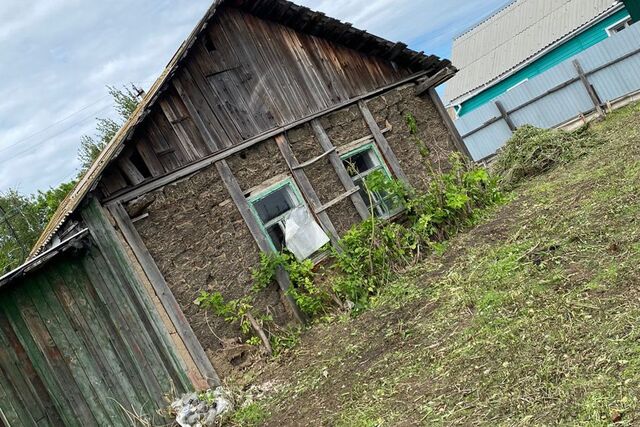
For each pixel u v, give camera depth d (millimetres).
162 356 7043
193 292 7527
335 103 9766
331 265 8758
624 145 9398
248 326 7668
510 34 24422
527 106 16578
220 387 7035
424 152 10766
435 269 7531
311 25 9594
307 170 9078
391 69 10922
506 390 3957
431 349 5250
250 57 8914
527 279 5598
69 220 7062
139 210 7379
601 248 5480
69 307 6594
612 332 3947
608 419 3193
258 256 8180
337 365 6227
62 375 6324
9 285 6207
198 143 8031
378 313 7098
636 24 14586
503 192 10430
